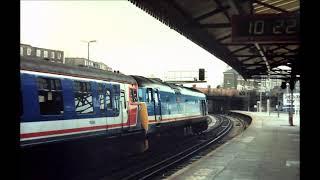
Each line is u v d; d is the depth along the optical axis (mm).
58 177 13922
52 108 12688
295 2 16078
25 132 11477
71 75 13914
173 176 12805
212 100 100312
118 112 17469
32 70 11859
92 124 15195
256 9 17125
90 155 16125
